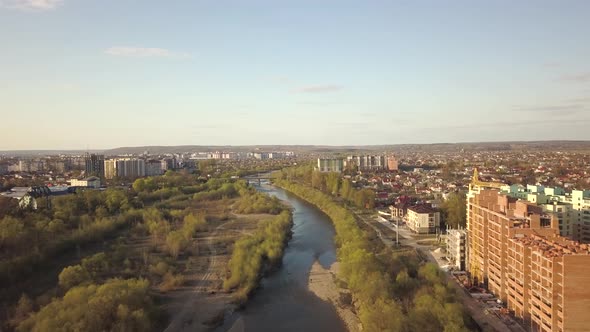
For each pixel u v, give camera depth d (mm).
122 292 172625
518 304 170500
